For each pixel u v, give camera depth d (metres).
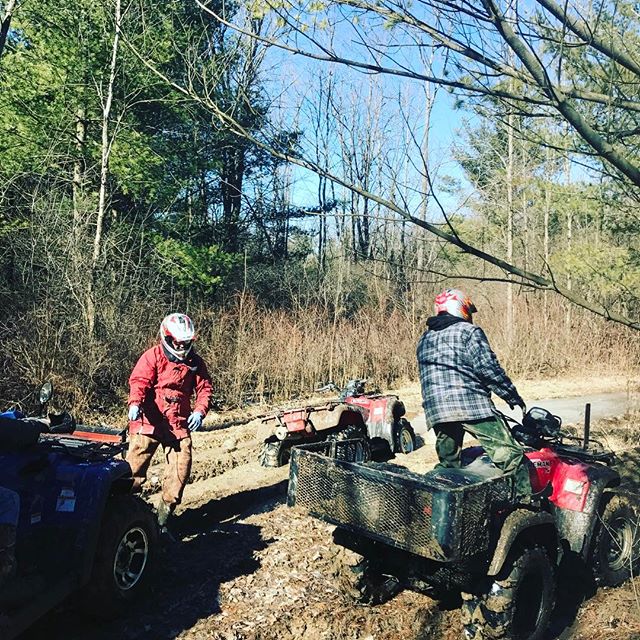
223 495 7.37
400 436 9.31
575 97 3.09
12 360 10.50
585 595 5.01
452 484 4.00
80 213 13.63
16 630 3.55
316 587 5.01
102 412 11.30
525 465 4.32
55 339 10.98
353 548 4.64
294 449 4.62
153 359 5.58
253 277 21.12
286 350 14.95
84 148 14.78
